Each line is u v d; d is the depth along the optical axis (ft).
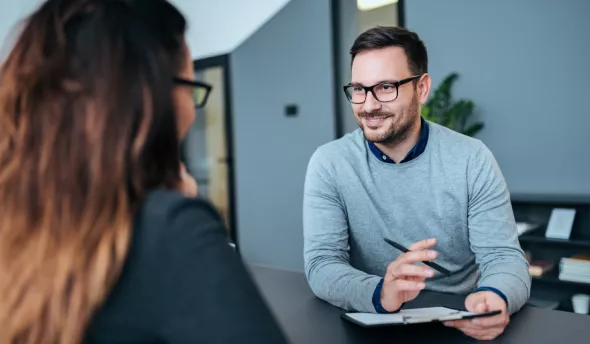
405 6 12.10
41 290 1.55
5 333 1.57
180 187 1.90
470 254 5.11
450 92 11.58
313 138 13.91
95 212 1.58
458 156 4.86
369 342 3.36
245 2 14.89
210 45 15.87
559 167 10.48
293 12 13.96
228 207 16.16
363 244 5.21
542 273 9.93
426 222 5.00
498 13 10.85
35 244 1.58
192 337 1.58
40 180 1.60
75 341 1.56
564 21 10.14
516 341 3.32
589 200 9.70
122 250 1.57
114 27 1.71
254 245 15.55
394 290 3.64
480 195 4.75
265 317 1.67
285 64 14.26
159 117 1.72
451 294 4.31
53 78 1.65
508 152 11.04
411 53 4.74
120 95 1.65
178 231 1.63
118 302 1.61
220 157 16.31
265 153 15.01
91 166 1.59
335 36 13.30
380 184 5.07
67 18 1.72
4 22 16.89
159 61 1.75
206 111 16.39
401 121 4.75
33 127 1.64
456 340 3.36
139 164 1.68
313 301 4.31
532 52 10.55
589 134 10.10
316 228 5.03
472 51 11.25
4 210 1.62
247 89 15.23
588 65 9.98
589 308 9.60
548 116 10.50
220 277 1.62
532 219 10.68
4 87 1.73
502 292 3.73
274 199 14.93
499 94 11.02
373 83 4.68
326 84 13.50
